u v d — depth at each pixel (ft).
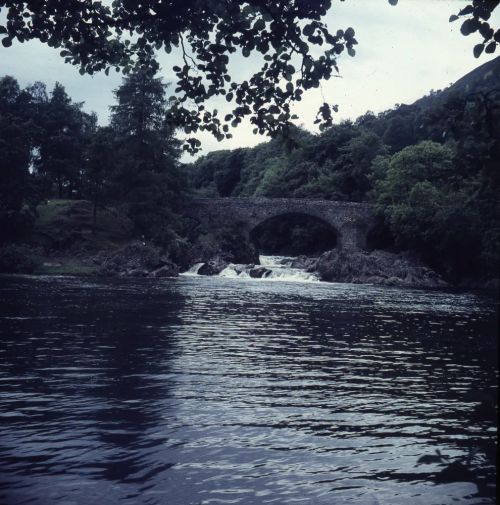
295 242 300.61
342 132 342.23
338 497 15.57
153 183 204.13
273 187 345.72
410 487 16.47
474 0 16.06
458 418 24.72
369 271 194.80
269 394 28.12
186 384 29.60
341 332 55.62
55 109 257.55
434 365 38.47
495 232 174.09
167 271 177.47
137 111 206.59
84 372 31.68
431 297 123.95
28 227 187.21
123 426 21.54
